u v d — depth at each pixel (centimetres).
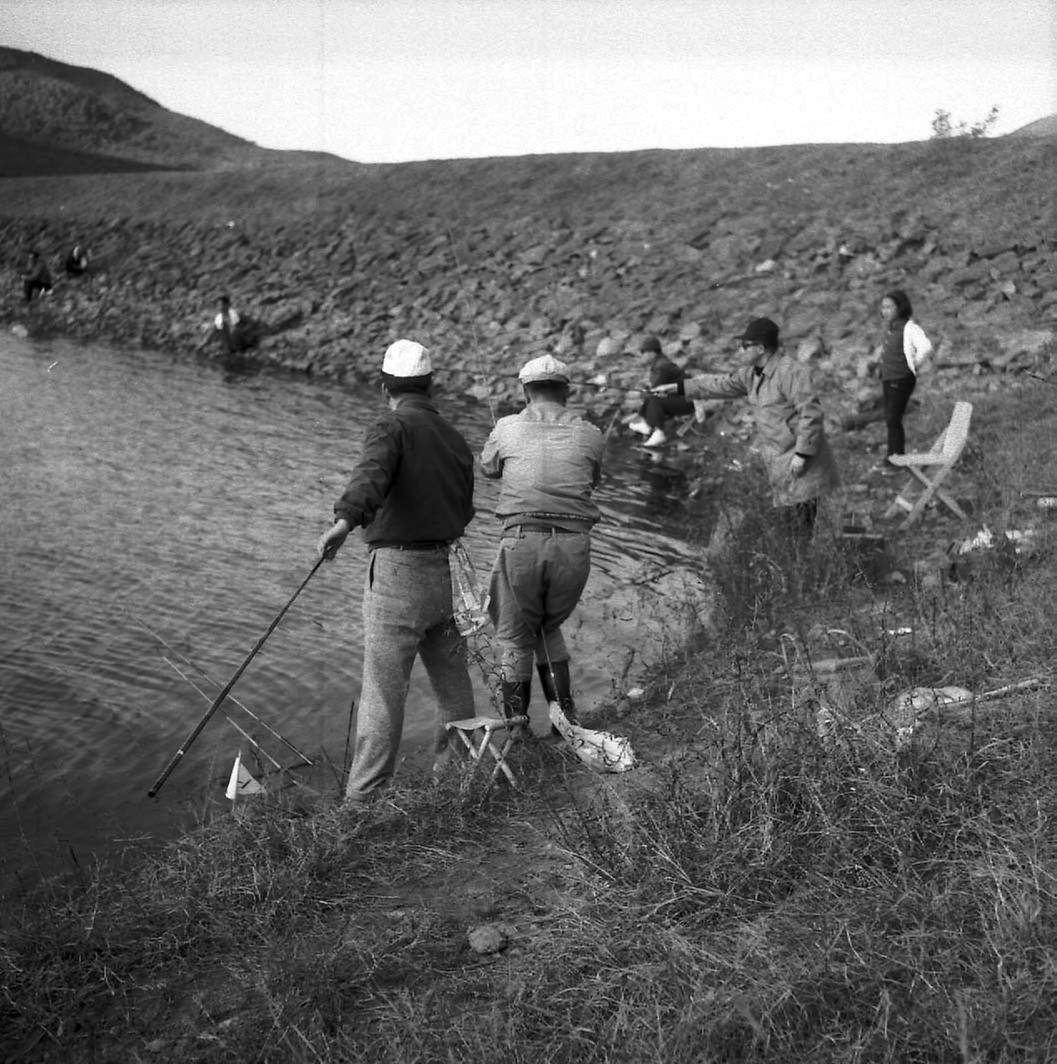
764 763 429
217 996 369
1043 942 318
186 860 451
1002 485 930
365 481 486
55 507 1155
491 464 588
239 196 3325
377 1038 335
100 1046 350
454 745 538
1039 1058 281
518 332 2052
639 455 1372
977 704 484
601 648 753
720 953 346
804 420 780
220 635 801
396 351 526
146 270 2994
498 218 2650
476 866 440
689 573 923
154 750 629
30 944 398
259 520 1111
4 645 780
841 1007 311
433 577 516
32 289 3011
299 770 593
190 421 1656
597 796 475
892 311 1089
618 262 2230
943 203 2042
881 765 418
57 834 538
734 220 2252
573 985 344
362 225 2853
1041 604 598
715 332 1817
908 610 661
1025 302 1634
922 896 348
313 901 420
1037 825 375
